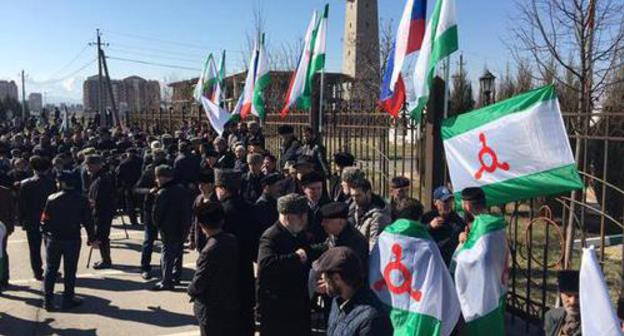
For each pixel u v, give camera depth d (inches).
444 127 214.8
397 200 204.1
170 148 496.7
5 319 259.4
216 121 523.8
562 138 187.9
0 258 285.1
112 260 367.9
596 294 120.5
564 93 384.8
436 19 236.4
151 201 319.9
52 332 243.6
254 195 303.6
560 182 187.8
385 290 147.6
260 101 514.9
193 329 247.1
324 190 246.4
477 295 162.1
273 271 177.6
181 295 292.8
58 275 331.0
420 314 142.1
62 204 267.0
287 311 178.7
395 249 146.6
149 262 324.8
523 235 364.2
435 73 241.8
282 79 1050.1
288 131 400.8
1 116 2529.5
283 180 276.7
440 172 244.7
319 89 414.3
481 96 445.7
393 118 306.8
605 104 384.8
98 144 628.4
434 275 143.9
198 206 184.2
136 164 472.4
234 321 185.5
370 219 190.2
